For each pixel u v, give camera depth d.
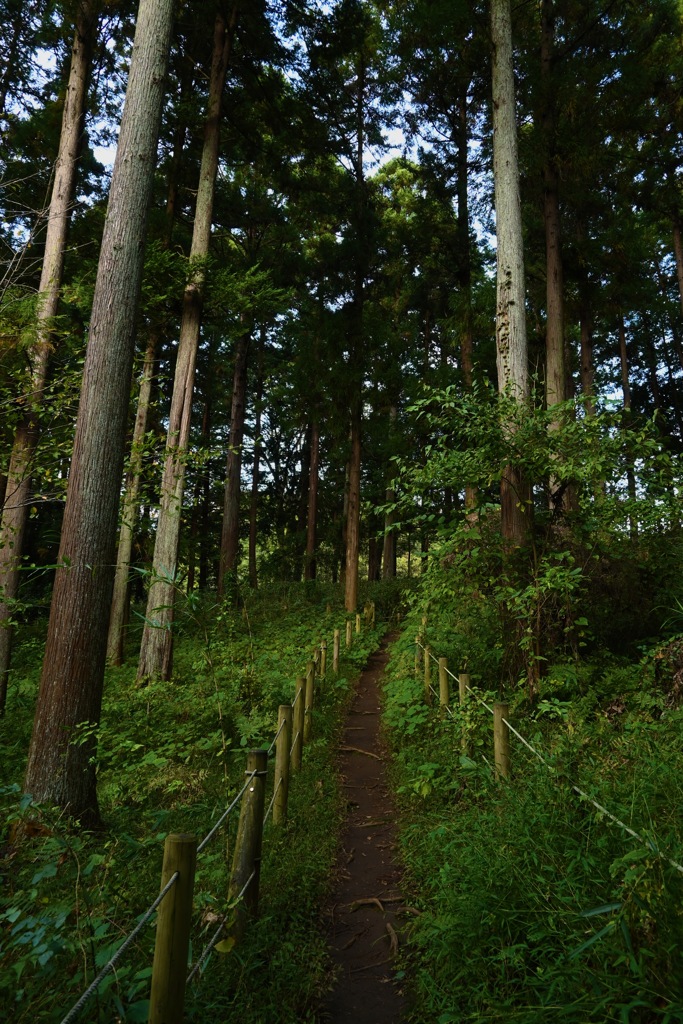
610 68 11.19
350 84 18.50
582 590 6.14
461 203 15.27
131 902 3.29
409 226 17.94
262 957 3.27
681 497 5.95
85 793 4.91
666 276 25.11
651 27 11.29
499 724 4.40
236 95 13.12
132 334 5.77
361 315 19.17
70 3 10.04
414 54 12.78
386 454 19.28
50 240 9.73
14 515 8.78
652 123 13.08
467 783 4.94
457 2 9.41
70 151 10.05
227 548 19.62
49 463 7.11
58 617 5.14
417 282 19.06
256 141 14.09
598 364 30.42
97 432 5.45
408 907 3.87
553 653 6.46
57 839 3.14
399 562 39.97
